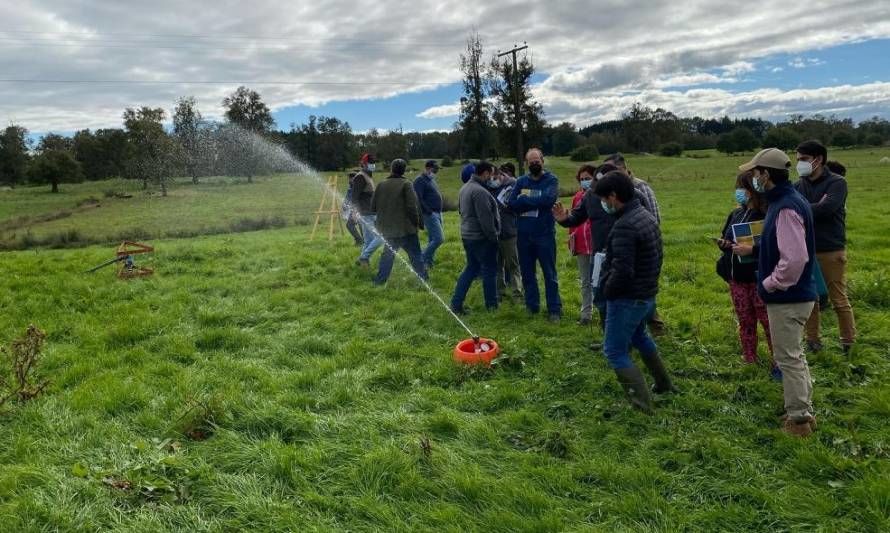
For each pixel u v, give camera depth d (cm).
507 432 446
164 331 716
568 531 323
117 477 374
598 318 719
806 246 402
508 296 846
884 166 4500
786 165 404
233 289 934
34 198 5112
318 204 3384
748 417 452
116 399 502
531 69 4656
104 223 2881
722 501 352
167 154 5747
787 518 330
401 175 909
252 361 608
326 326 732
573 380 530
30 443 431
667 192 3102
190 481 378
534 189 702
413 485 370
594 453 408
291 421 453
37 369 593
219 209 3312
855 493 342
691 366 557
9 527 330
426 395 516
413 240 923
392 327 718
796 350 414
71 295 899
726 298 802
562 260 1095
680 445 407
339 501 359
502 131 4759
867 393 473
